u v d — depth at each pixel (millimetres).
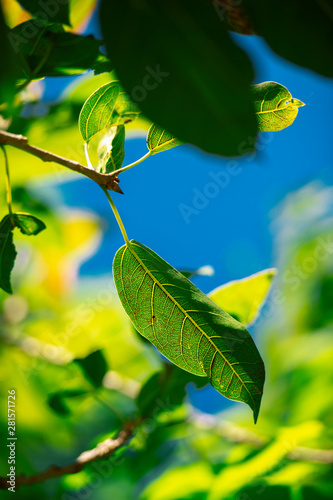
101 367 587
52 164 673
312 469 609
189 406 656
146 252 476
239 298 541
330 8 384
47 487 683
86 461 550
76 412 597
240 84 372
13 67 373
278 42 387
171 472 645
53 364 674
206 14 376
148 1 377
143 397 576
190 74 373
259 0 387
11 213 480
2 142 457
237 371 462
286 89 448
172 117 372
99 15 378
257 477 602
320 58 385
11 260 479
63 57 472
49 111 591
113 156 485
